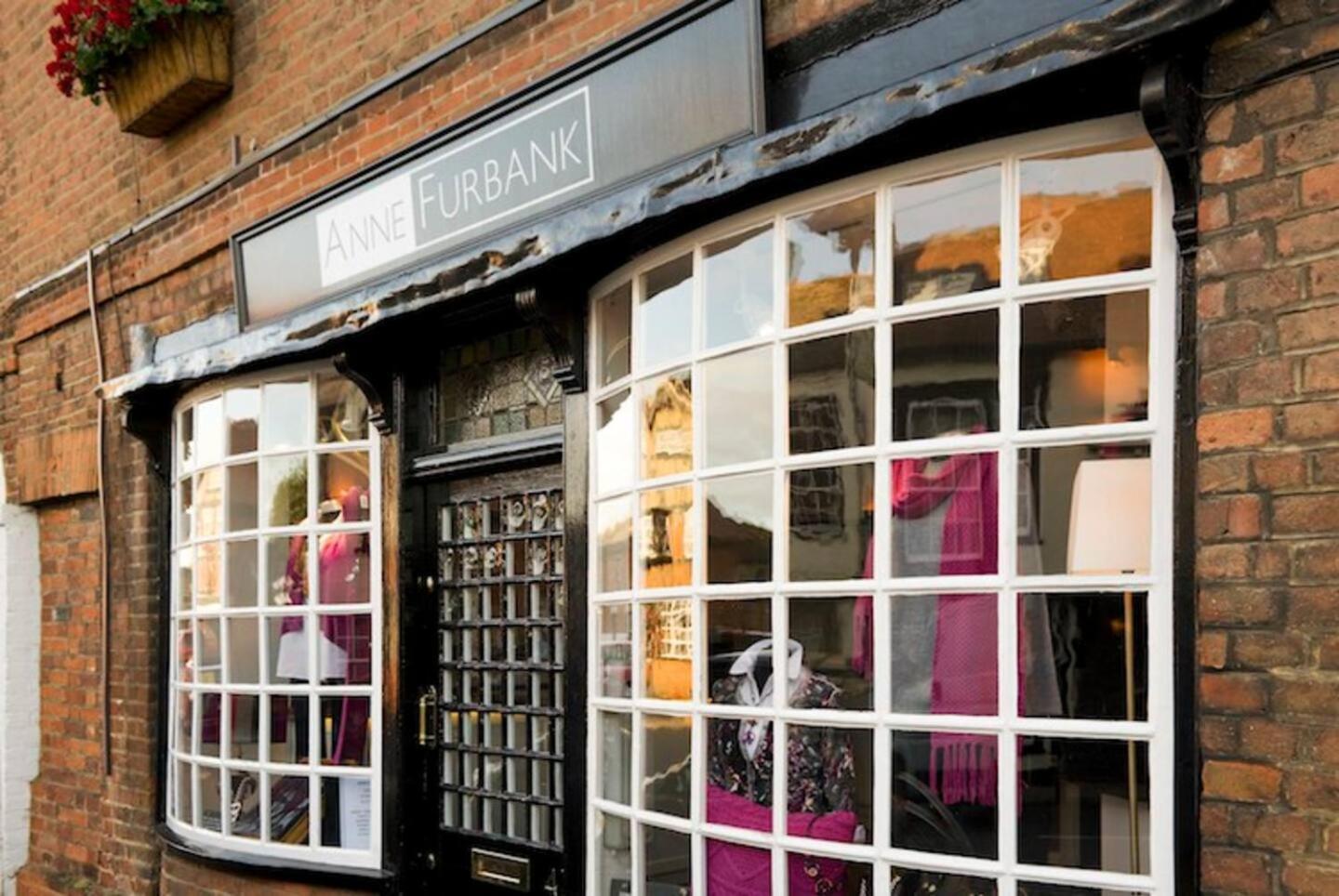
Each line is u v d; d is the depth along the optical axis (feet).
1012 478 9.61
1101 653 9.19
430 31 15.29
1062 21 8.97
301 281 16.56
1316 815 7.76
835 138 9.98
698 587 11.53
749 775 11.06
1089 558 9.26
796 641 10.77
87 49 18.76
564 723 13.51
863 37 10.62
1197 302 8.58
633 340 12.59
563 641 13.83
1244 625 8.16
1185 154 8.55
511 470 14.99
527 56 13.83
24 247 23.85
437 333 15.47
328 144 16.56
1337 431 7.82
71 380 22.25
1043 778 9.36
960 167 10.00
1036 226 9.64
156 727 19.40
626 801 12.58
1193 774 8.48
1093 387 9.36
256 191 17.78
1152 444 9.00
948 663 9.84
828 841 10.38
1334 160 7.93
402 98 15.44
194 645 18.40
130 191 20.79
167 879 18.58
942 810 9.82
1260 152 8.26
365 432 16.65
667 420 12.16
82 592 21.88
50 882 21.86
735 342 11.41
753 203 11.20
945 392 10.02
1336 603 7.75
